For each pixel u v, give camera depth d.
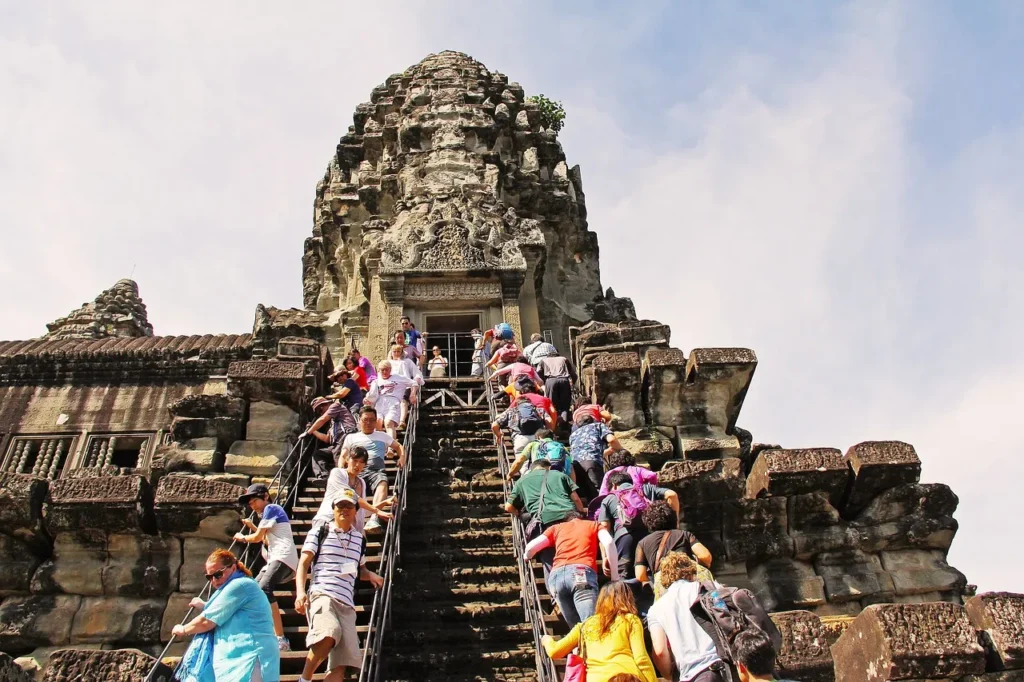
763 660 5.13
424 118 26.06
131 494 9.95
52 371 20.47
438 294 20.36
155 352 20.72
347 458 8.51
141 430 19.67
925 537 10.74
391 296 20.16
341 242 24.84
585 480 10.27
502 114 26.98
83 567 9.89
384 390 12.57
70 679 6.82
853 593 10.38
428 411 14.43
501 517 10.74
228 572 6.39
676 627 5.70
